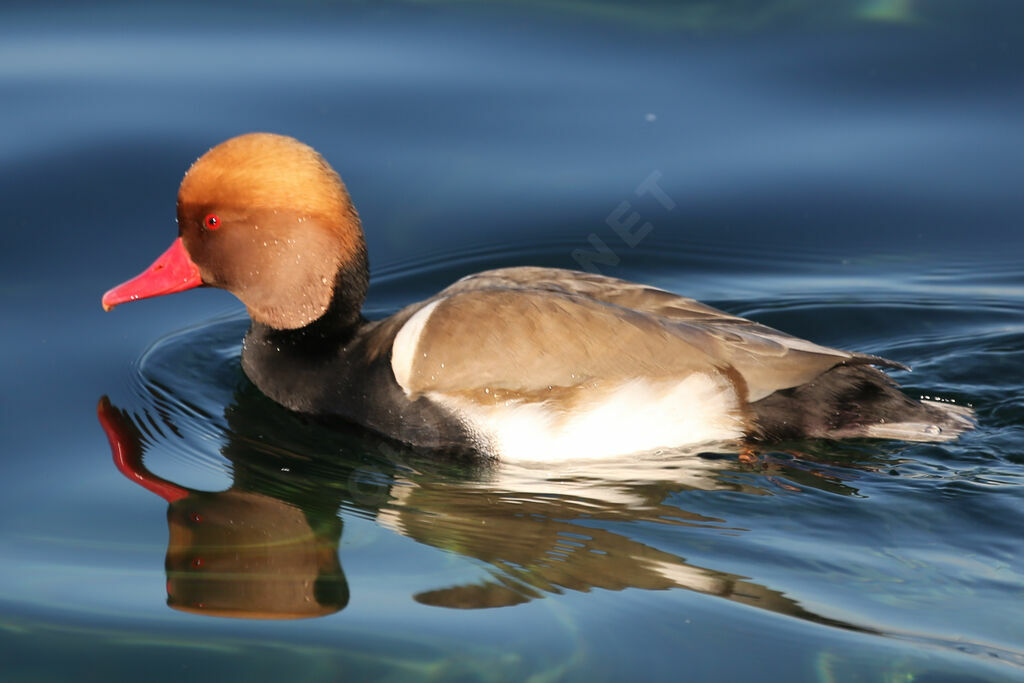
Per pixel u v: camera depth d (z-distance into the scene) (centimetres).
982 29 1485
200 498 846
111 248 1188
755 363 864
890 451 876
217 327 1132
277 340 961
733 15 1505
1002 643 679
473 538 792
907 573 744
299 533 802
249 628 695
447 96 1380
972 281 1190
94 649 675
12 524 806
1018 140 1336
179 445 918
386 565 761
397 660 665
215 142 1284
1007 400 972
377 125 1338
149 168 1262
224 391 1005
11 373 1009
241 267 929
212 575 750
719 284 1202
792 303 1166
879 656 668
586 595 723
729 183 1306
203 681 650
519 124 1355
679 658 666
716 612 707
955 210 1272
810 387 885
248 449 915
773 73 1427
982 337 1083
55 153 1274
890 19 1500
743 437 870
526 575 746
